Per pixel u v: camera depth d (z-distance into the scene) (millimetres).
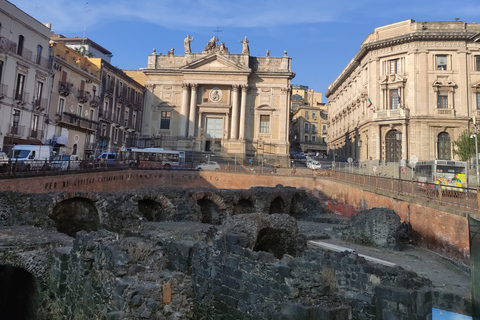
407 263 15773
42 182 21719
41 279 12664
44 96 41688
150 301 10047
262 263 11359
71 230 18266
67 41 68250
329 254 11641
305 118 103875
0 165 19438
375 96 54656
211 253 13305
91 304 10906
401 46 52812
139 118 66875
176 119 63938
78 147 47969
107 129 55344
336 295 10711
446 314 9891
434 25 51500
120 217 18891
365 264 11023
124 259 10547
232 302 12062
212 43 64938
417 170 38625
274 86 63312
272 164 52031
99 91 53094
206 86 63688
